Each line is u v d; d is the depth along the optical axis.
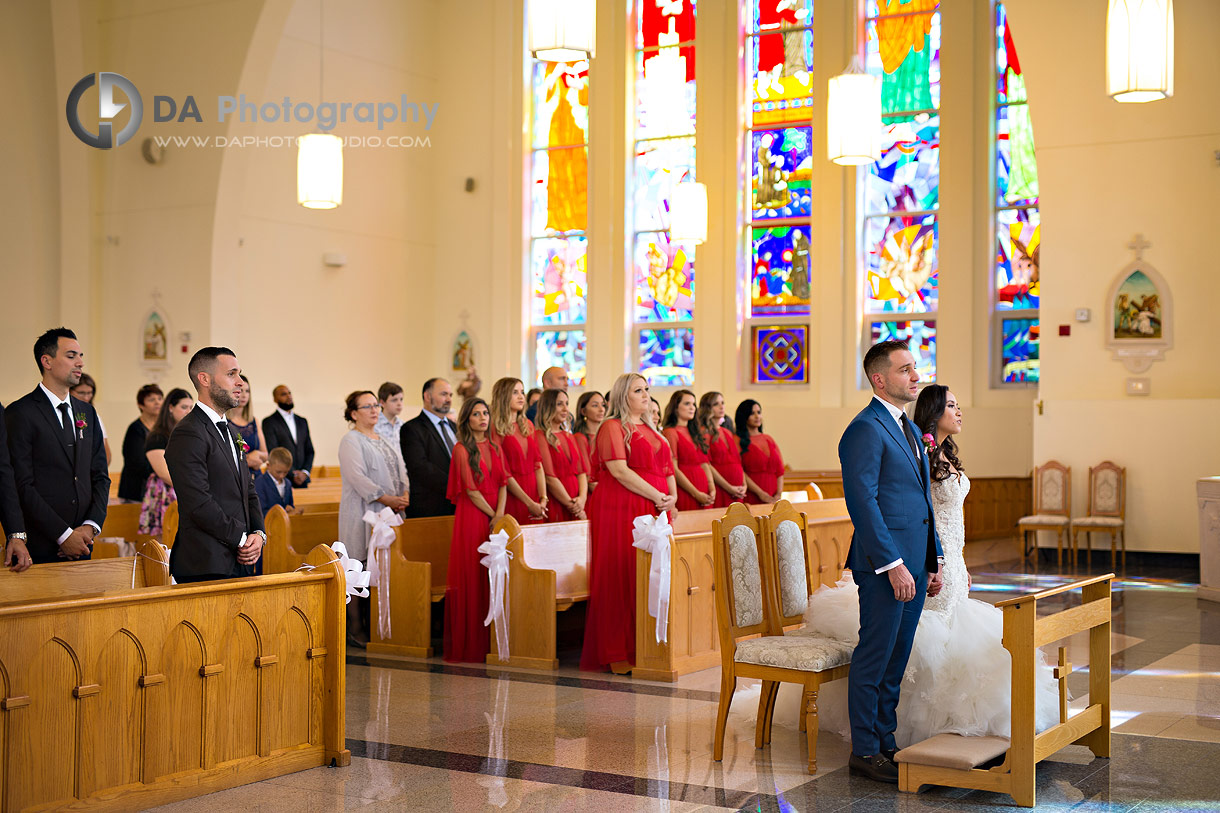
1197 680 5.69
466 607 6.52
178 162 12.92
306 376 13.82
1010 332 12.72
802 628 4.86
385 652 6.80
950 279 12.85
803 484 11.48
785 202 13.81
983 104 12.73
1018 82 12.68
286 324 13.60
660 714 5.16
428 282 15.40
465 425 6.59
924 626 4.36
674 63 14.32
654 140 14.44
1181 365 10.41
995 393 12.74
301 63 13.64
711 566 6.40
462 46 15.28
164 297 13.03
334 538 7.28
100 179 13.46
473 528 6.55
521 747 4.58
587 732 4.83
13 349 12.69
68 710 3.49
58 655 3.47
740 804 3.83
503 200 14.97
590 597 6.32
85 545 4.63
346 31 14.16
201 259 12.78
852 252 13.31
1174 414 10.40
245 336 13.12
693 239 11.54
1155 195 10.45
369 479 6.86
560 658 6.67
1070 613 4.11
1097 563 10.55
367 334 14.57
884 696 4.23
